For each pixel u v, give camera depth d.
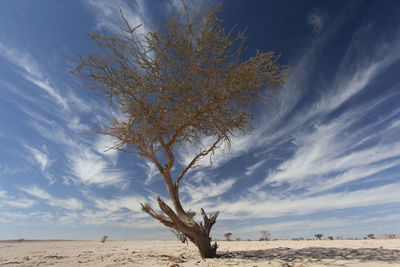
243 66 6.15
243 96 6.95
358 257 5.91
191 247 11.75
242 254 7.41
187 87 6.86
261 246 10.41
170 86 6.40
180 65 6.14
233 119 7.50
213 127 7.95
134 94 6.68
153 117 7.42
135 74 6.12
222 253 7.83
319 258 5.98
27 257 8.55
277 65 6.34
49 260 7.54
